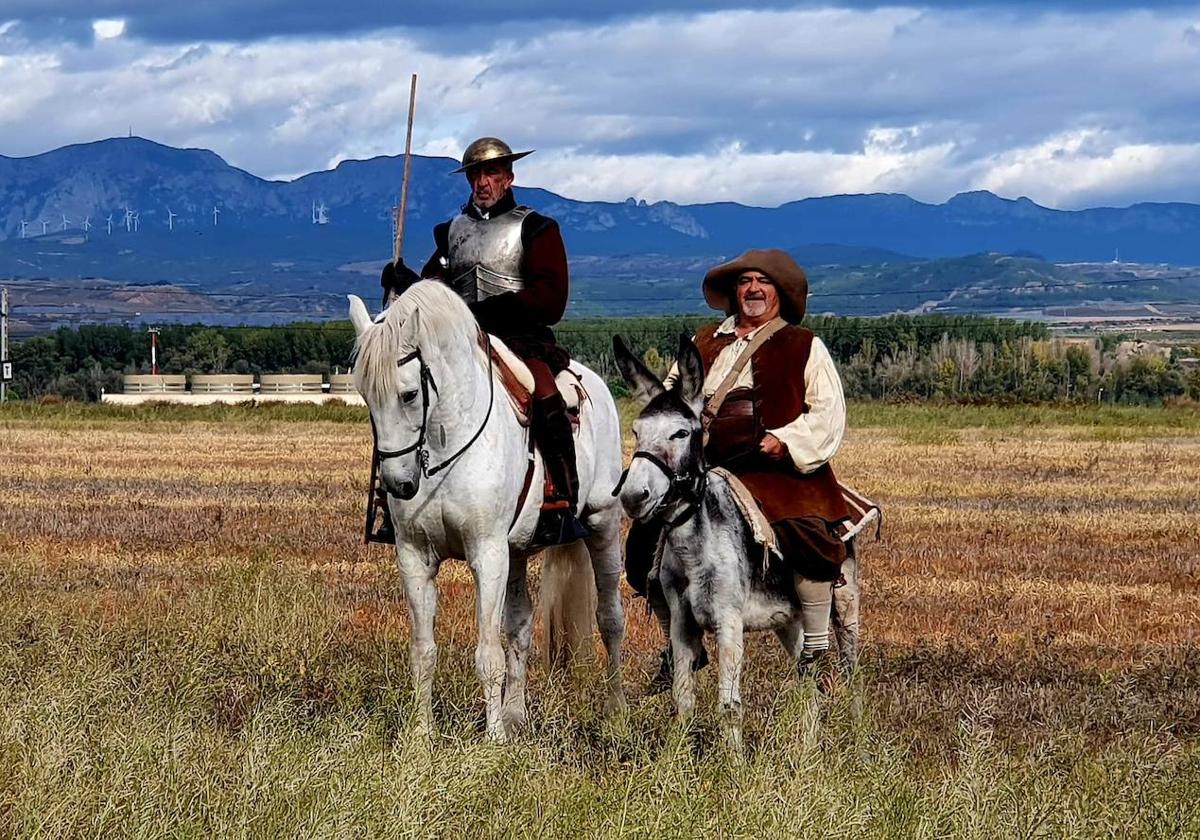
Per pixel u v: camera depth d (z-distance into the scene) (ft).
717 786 23.06
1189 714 32.73
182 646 33.58
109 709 26.18
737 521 27.07
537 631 40.78
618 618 35.04
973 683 35.29
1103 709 32.45
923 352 345.51
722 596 26.73
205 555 54.39
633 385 27.40
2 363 257.34
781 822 20.92
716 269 29.73
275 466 97.60
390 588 46.78
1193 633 42.83
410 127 31.55
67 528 62.90
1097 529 65.98
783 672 31.91
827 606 28.19
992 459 104.53
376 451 28.73
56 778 21.61
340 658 34.68
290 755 22.52
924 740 29.07
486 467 28.78
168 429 138.72
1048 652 38.55
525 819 21.72
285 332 384.06
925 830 21.45
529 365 31.42
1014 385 331.36
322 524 64.23
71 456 105.09
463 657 34.42
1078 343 360.48
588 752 27.32
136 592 45.32
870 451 111.65
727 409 28.66
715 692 28.81
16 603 38.47
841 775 23.34
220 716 30.71
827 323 365.40
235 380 242.58
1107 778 24.41
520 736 27.55
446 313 28.17
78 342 378.12
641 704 29.35
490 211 32.17
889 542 61.11
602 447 34.40
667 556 27.35
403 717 25.82
